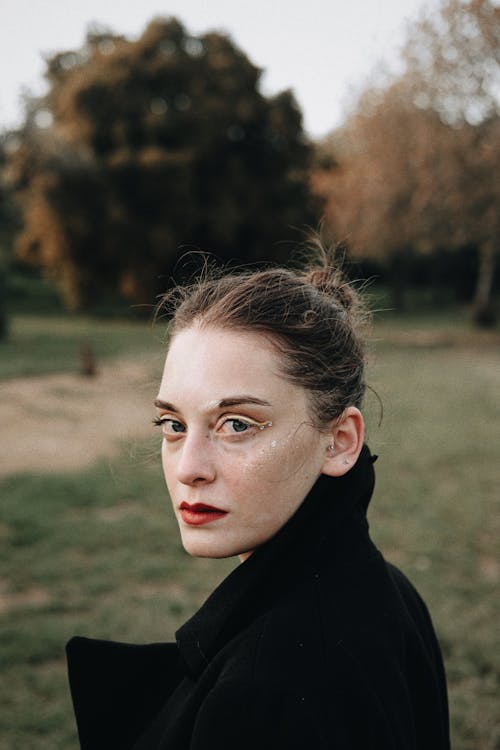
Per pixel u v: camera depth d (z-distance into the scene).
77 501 6.57
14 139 25.91
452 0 19.58
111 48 29.72
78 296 28.91
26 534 5.68
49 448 8.88
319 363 0.91
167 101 26.91
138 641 4.04
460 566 5.07
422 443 9.07
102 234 26.52
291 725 0.74
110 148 27.11
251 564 0.90
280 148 27.64
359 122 21.59
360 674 0.81
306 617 0.83
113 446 8.79
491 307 27.92
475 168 20.14
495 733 3.20
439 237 21.58
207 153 26.53
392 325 28.16
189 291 1.21
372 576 0.91
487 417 10.98
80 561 5.22
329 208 23.94
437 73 20.03
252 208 26.81
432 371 16.30
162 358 1.35
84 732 1.13
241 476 0.86
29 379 14.09
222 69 26.94
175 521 6.06
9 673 3.75
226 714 0.75
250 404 0.87
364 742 0.78
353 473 0.96
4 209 31.66
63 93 27.89
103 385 13.55
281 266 1.22
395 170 20.78
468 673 3.62
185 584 4.81
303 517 0.90
